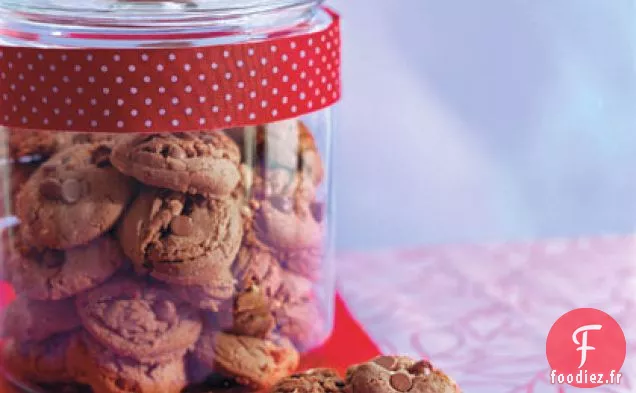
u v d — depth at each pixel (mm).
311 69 688
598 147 1055
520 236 1067
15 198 690
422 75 999
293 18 703
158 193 662
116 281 667
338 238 1027
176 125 658
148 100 653
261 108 672
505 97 1021
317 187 724
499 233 1062
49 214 667
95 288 667
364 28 978
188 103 657
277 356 702
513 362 758
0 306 720
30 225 672
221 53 657
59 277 667
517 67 1012
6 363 711
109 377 670
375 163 1012
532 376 741
